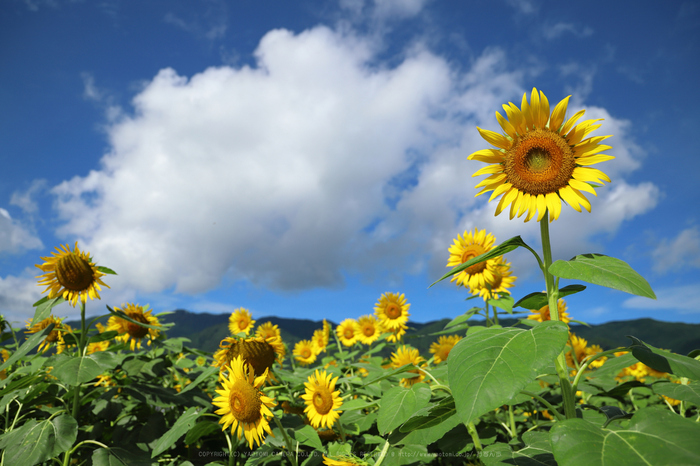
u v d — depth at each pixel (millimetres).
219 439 4059
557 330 1551
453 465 3150
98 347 5797
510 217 2078
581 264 1749
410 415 2074
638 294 1514
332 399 2980
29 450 2869
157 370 4410
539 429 3266
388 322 6379
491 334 1718
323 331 7137
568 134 2051
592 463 1287
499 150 2174
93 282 3721
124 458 3113
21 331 5133
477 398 1371
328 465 2406
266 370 3094
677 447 1252
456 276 4289
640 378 5480
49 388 3990
